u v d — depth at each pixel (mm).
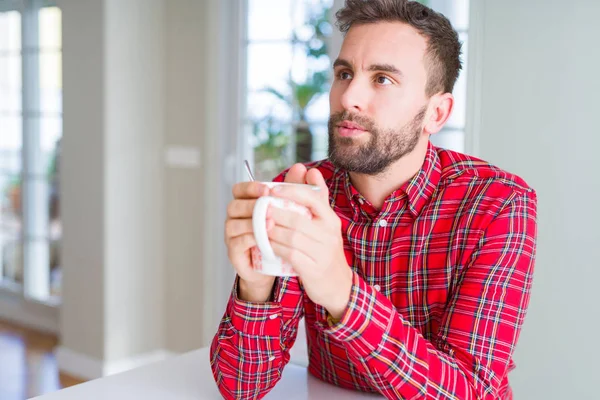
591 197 2053
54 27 4004
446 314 1101
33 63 4152
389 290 1189
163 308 3684
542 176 2139
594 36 2027
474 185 1176
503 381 1162
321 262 846
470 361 1042
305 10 3156
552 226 2129
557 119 2104
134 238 3527
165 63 3578
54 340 4070
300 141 3223
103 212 3406
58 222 4117
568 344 2107
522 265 1112
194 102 3475
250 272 930
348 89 1087
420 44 1101
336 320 935
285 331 1176
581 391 2092
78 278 3555
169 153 3594
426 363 970
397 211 1177
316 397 1144
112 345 3469
